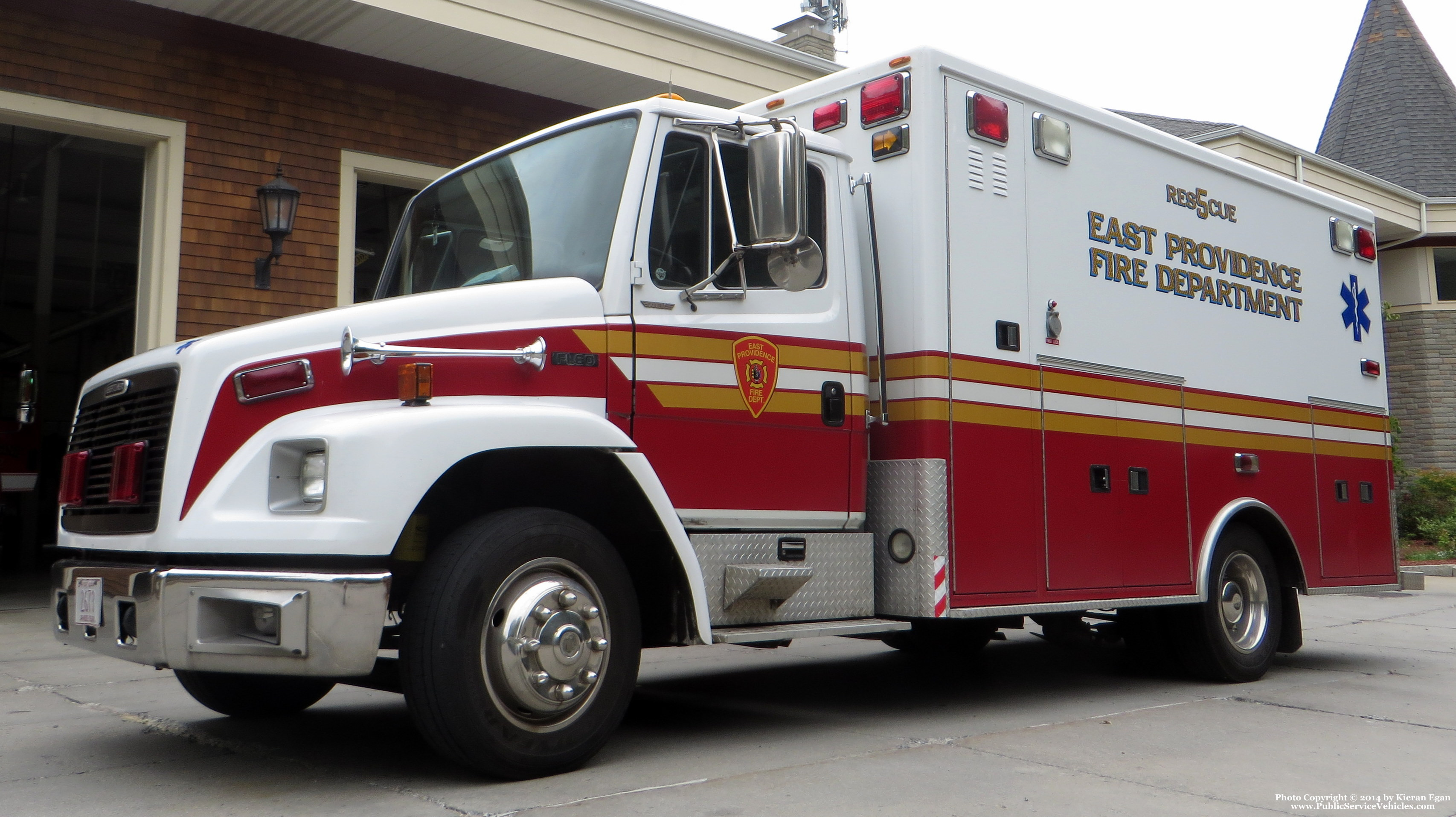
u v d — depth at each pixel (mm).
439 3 9781
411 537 3998
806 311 4828
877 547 5055
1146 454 5977
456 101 11070
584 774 3945
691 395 4406
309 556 3604
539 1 10344
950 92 5203
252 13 9516
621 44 10867
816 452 4797
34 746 4434
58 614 4125
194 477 3648
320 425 3625
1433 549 16391
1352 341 7617
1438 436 19156
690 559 4191
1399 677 6660
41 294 15711
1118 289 5938
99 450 4133
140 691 5703
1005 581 5160
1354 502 7402
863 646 8008
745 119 4680
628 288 4293
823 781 3855
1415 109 21406
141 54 9320
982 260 5234
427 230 5156
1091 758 4293
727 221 4590
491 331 3984
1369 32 22984
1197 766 4188
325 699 5504
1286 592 6902
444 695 3586
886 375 5078
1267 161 16297
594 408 4156
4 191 13125
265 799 3609
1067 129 5762
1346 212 7750
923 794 3701
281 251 9672
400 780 3852
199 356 3707
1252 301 6816
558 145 4727
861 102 5309
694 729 4855
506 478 4262
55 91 8906
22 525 12430
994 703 5641
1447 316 19344
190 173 9500
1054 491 5441
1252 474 6633
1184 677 6520
